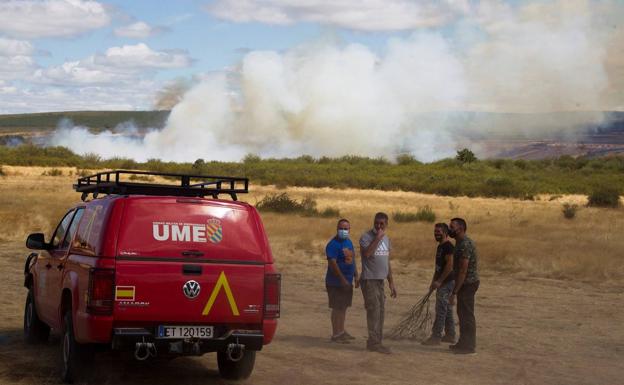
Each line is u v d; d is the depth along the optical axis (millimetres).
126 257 6875
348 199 51062
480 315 12750
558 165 113500
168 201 7125
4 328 10227
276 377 8000
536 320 12367
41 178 59312
